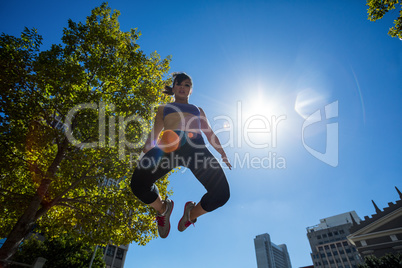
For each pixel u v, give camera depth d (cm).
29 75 701
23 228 684
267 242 16225
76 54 907
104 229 852
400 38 742
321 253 8194
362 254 4328
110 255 3164
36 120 729
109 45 930
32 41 731
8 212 845
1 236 896
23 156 803
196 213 141
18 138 668
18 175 880
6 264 332
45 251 1794
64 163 845
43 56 762
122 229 859
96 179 910
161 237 148
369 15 774
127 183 884
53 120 823
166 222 148
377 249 4203
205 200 135
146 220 894
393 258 2809
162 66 1094
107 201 867
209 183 136
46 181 801
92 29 916
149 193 133
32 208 730
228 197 133
